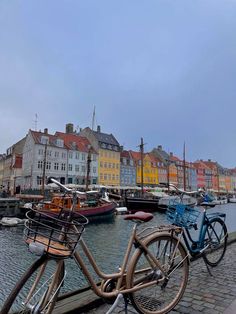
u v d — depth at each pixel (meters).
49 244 2.69
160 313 3.59
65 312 3.50
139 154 86.62
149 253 3.55
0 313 2.50
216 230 5.58
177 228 3.98
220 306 3.91
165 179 91.06
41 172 59.62
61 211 3.11
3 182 78.75
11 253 16.48
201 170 112.06
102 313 3.64
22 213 33.72
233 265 5.71
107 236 22.52
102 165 71.50
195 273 5.23
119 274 3.31
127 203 43.06
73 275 9.44
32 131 62.50
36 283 2.71
